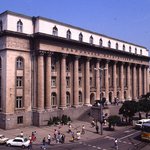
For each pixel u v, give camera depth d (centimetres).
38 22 5678
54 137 4512
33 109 5706
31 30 5741
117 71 8312
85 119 6384
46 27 5822
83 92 6900
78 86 6644
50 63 5847
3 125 5284
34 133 4688
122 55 8306
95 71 7269
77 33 6669
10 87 5334
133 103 5956
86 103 6856
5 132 4991
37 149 3856
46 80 5800
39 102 5606
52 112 5841
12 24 5381
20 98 5550
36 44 5678
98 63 7262
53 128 5434
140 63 9388
